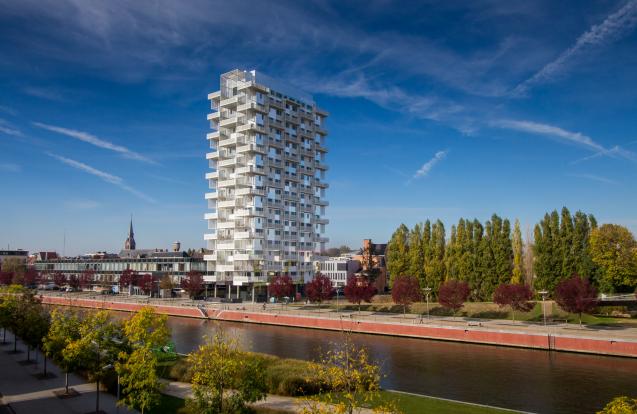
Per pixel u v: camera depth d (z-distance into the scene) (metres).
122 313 130.38
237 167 142.75
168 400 38.41
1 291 77.31
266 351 69.81
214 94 150.38
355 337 82.12
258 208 139.00
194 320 112.81
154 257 183.00
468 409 35.69
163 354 54.47
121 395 40.56
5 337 75.00
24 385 45.28
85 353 37.28
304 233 153.62
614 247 96.25
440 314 97.88
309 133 159.25
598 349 62.59
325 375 26.09
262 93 143.12
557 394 45.16
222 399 29.02
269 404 36.78
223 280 142.50
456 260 112.25
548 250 98.25
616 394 44.94
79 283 194.50
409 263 122.44
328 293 112.88
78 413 36.44
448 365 58.31
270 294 130.12
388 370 55.84
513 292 83.25
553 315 85.75
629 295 94.00
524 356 63.16
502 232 106.12
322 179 165.75
